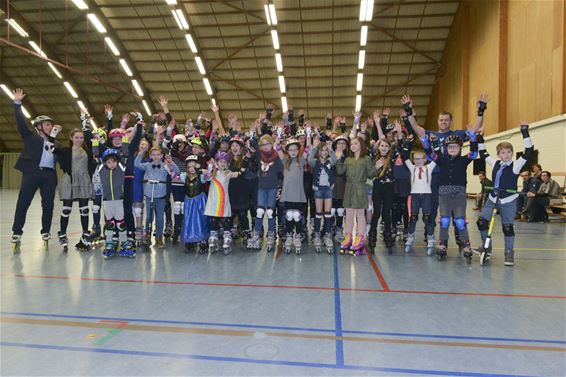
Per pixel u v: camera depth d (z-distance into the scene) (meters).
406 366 2.38
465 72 20.14
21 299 3.60
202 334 2.84
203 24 23.39
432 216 5.79
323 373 2.29
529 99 13.83
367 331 2.91
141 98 28.17
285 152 5.94
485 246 5.12
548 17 12.52
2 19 22.97
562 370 2.36
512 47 15.30
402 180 6.71
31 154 5.85
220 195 5.65
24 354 2.52
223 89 27.58
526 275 4.63
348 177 5.81
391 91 26.62
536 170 10.68
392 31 23.05
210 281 4.27
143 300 3.59
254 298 3.68
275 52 24.16
